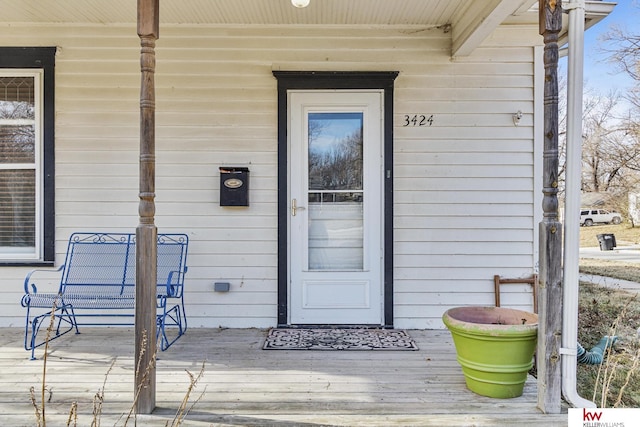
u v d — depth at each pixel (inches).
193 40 150.4
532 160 150.7
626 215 454.3
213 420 86.0
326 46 150.5
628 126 440.8
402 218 151.4
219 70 150.7
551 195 89.8
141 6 88.5
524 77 150.3
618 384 116.3
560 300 89.2
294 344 132.5
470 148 151.1
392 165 150.6
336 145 151.9
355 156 152.0
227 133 151.1
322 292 152.3
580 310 206.7
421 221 151.4
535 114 149.9
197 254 151.5
